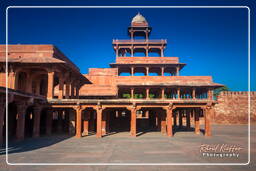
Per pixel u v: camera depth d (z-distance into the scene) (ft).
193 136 76.33
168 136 74.38
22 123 60.95
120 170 31.73
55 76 88.33
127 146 53.52
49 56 82.84
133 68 131.34
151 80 108.27
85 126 79.51
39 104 69.51
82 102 69.62
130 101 71.20
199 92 111.45
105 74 124.67
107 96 104.88
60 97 80.59
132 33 142.00
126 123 115.34
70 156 41.52
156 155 42.73
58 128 89.81
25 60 74.08
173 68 133.80
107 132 87.81
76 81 101.19
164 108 74.13
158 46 139.64
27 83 78.89
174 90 110.83
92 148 50.49
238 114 155.12
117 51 139.03
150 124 117.50
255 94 155.63
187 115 104.94
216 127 128.16
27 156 41.32
